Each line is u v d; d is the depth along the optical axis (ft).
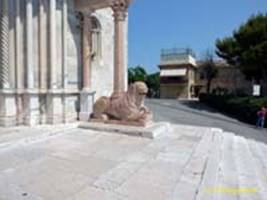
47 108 32.30
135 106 30.94
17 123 31.27
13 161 18.49
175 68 159.74
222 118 83.30
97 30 41.86
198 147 23.56
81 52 37.14
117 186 14.56
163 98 160.56
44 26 31.71
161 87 162.91
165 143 24.94
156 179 15.69
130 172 16.79
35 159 19.08
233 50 102.63
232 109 92.99
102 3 34.71
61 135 27.63
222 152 23.72
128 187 14.47
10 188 14.02
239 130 63.77
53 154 20.47
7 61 30.89
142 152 21.57
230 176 17.62
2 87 30.76
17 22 30.71
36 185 14.51
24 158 19.25
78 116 35.73
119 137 27.14
